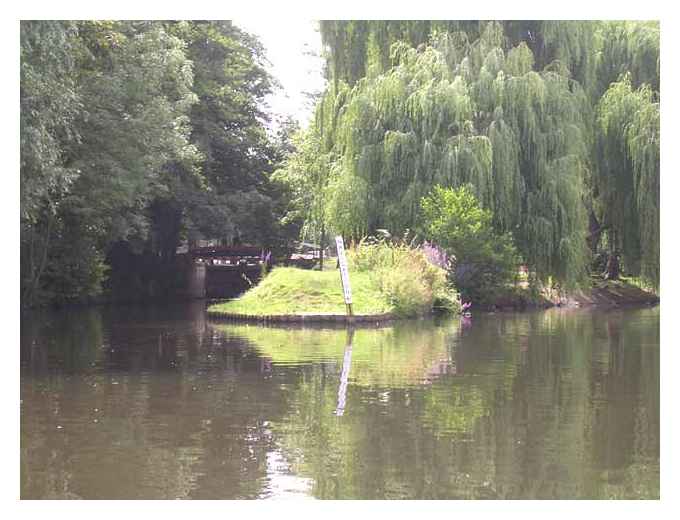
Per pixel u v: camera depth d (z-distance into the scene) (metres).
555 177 28.88
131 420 10.31
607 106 31.19
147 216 38.91
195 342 18.88
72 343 18.84
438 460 8.45
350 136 29.98
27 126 18.20
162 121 28.25
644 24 33.03
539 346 17.77
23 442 9.21
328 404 11.21
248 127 44.25
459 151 28.22
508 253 28.94
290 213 42.22
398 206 29.08
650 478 7.88
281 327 22.69
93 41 26.59
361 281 26.17
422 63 29.53
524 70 29.17
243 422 10.15
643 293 34.72
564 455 8.63
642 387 12.48
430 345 17.95
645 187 30.56
